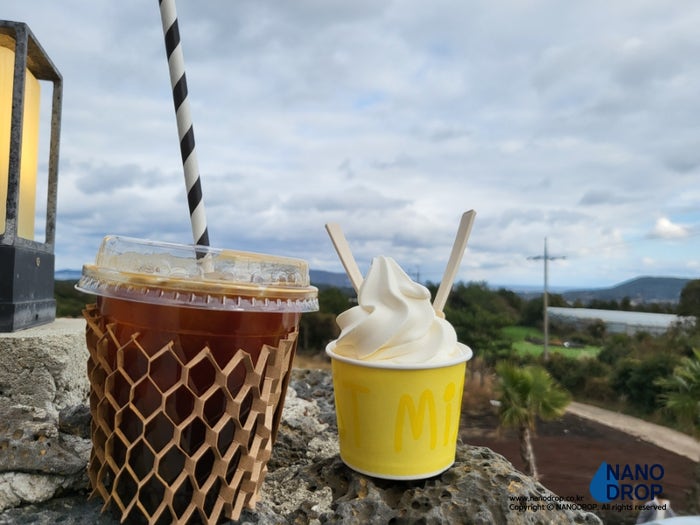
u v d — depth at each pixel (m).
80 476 0.29
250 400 0.25
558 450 4.32
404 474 0.30
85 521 0.26
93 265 0.26
